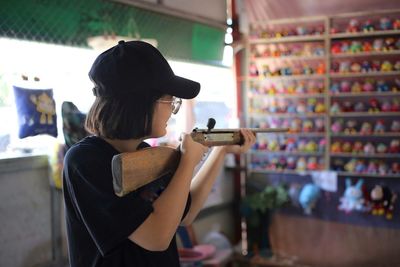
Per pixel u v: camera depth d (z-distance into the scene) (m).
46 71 2.58
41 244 2.61
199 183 1.37
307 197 4.07
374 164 3.97
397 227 3.92
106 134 1.02
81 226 1.03
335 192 4.10
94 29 2.75
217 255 3.71
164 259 1.12
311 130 4.14
